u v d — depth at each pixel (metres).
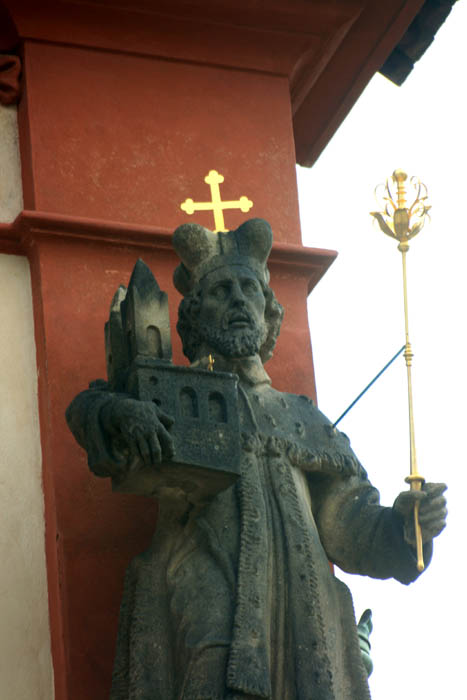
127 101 12.20
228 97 12.46
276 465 10.21
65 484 10.93
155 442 9.54
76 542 10.79
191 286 10.58
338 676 9.88
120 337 10.05
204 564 9.94
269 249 10.62
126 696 10.01
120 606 10.38
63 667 10.55
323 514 10.40
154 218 11.91
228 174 12.23
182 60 12.45
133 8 12.30
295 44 12.74
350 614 10.06
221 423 9.81
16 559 10.89
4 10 12.10
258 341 10.43
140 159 12.05
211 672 9.59
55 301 11.41
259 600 9.78
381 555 10.23
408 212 10.66
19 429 11.20
